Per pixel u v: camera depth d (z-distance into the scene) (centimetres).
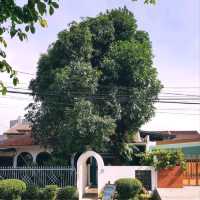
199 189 2936
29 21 684
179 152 3020
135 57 3262
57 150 3203
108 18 3478
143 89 3288
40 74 3400
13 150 3894
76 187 2881
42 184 2973
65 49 3284
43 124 3250
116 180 2861
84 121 2992
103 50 3425
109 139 3175
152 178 2984
